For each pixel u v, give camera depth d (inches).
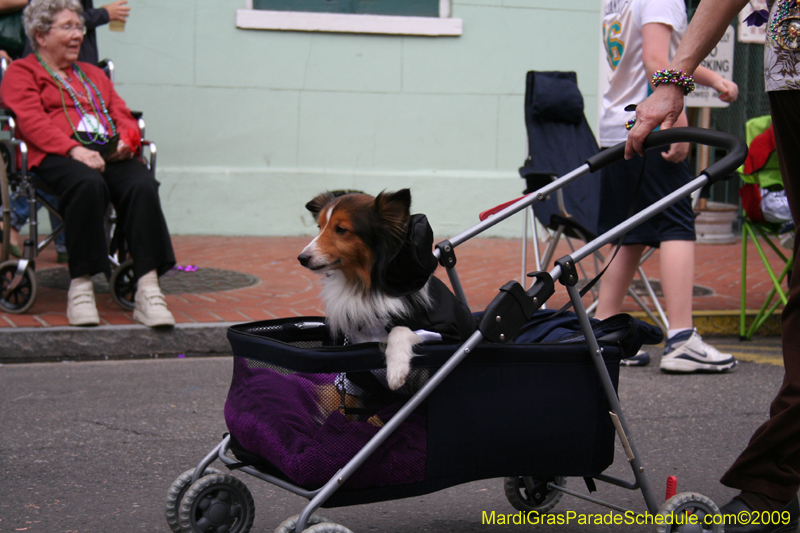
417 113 344.5
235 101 330.3
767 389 174.7
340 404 87.0
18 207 249.6
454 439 91.0
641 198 178.2
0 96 204.5
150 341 198.5
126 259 225.8
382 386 88.7
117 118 218.4
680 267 185.5
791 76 96.5
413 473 89.8
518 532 107.8
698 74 181.3
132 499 116.3
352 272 96.4
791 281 100.2
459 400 90.7
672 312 189.2
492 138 351.6
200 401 163.8
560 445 95.1
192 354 202.1
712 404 163.9
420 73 342.0
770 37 98.9
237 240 324.5
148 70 321.7
